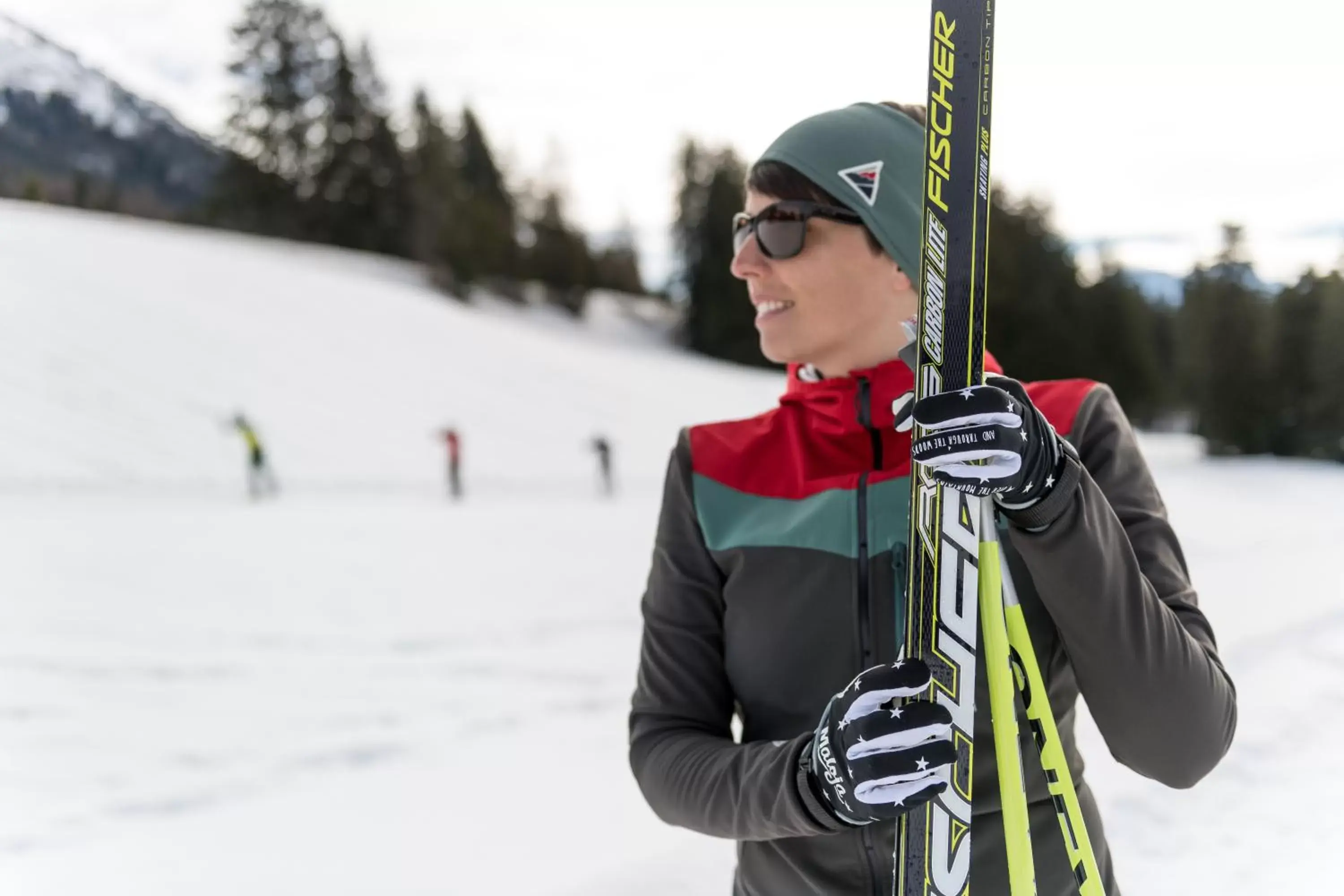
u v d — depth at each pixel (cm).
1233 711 95
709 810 98
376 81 5675
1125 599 83
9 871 315
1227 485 2472
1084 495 81
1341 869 228
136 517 1152
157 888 303
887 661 100
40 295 2103
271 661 577
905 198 106
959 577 85
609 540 1095
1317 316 3844
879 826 100
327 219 5569
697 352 5356
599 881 207
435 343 2712
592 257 6216
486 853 316
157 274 2527
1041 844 99
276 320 2455
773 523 108
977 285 84
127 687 525
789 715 104
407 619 685
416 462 1725
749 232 116
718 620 114
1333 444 3731
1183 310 4200
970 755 85
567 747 432
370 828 342
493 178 6562
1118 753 94
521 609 718
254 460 1377
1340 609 506
